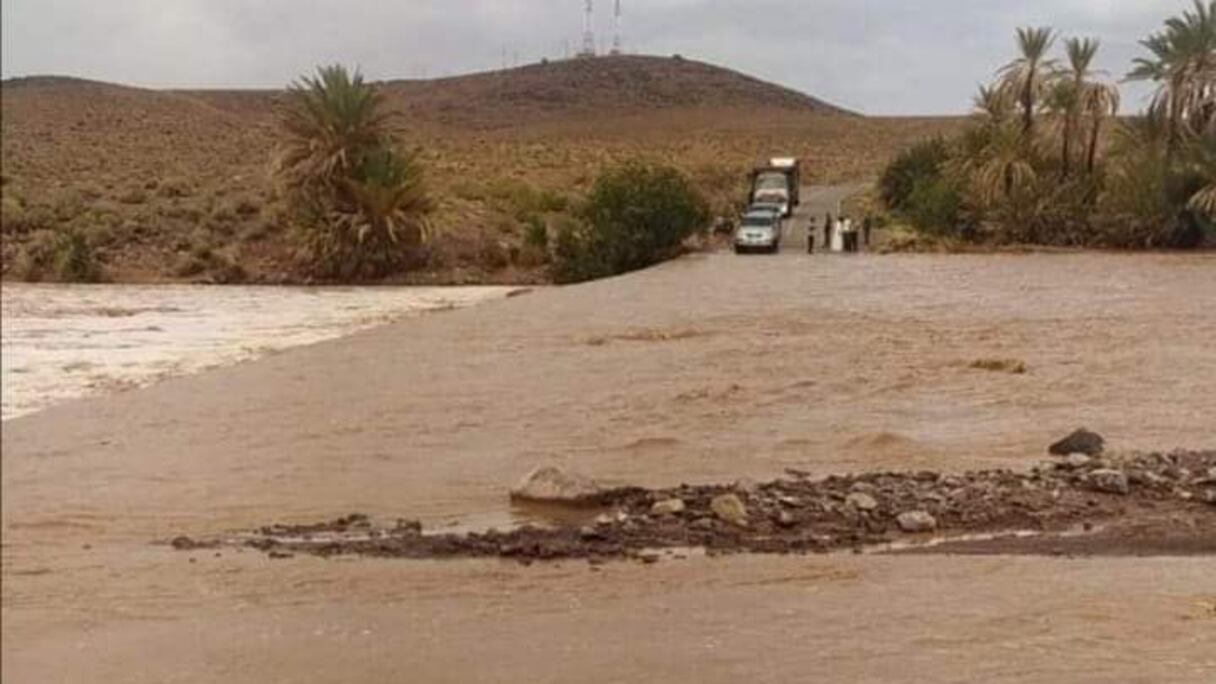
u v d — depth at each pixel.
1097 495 10.35
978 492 10.54
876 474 11.70
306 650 7.22
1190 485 10.53
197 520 10.90
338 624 7.68
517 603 8.04
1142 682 6.21
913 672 6.45
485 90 166.75
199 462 13.41
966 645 6.89
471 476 12.40
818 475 11.96
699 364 19.91
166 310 34.22
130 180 62.19
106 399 18.11
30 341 26.70
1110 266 27.09
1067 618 7.30
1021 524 9.62
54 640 7.55
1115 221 27.62
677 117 153.25
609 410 16.17
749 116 153.25
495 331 25.17
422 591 8.38
